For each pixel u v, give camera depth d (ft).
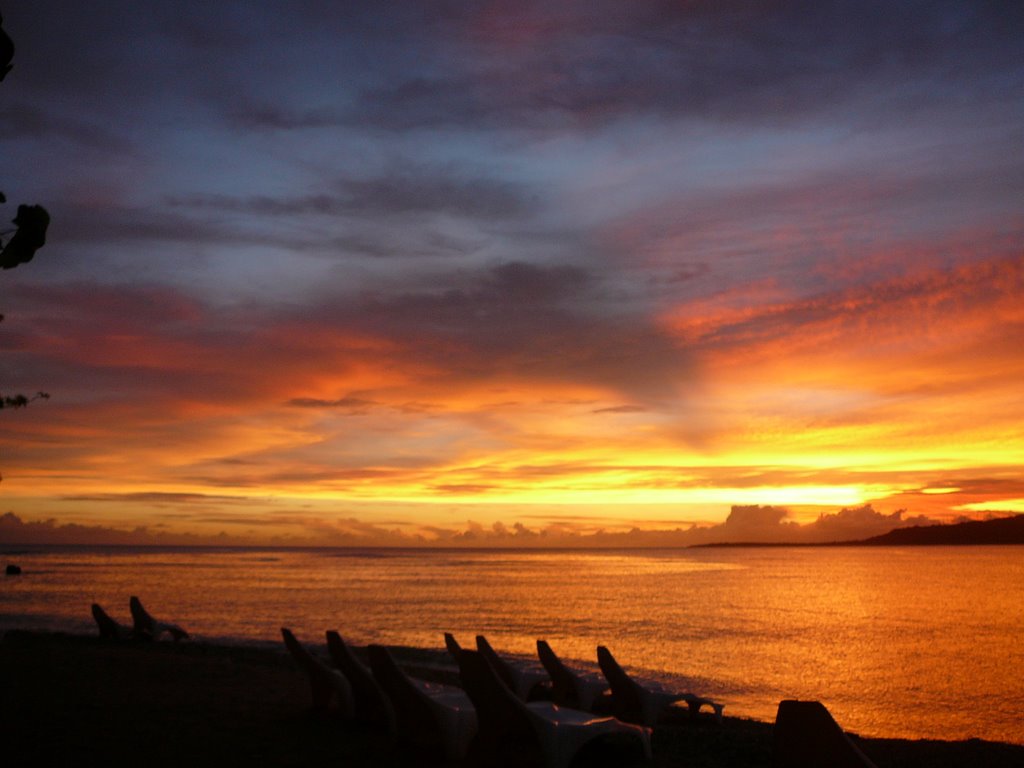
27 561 434.30
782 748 19.08
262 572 289.74
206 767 23.36
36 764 23.07
